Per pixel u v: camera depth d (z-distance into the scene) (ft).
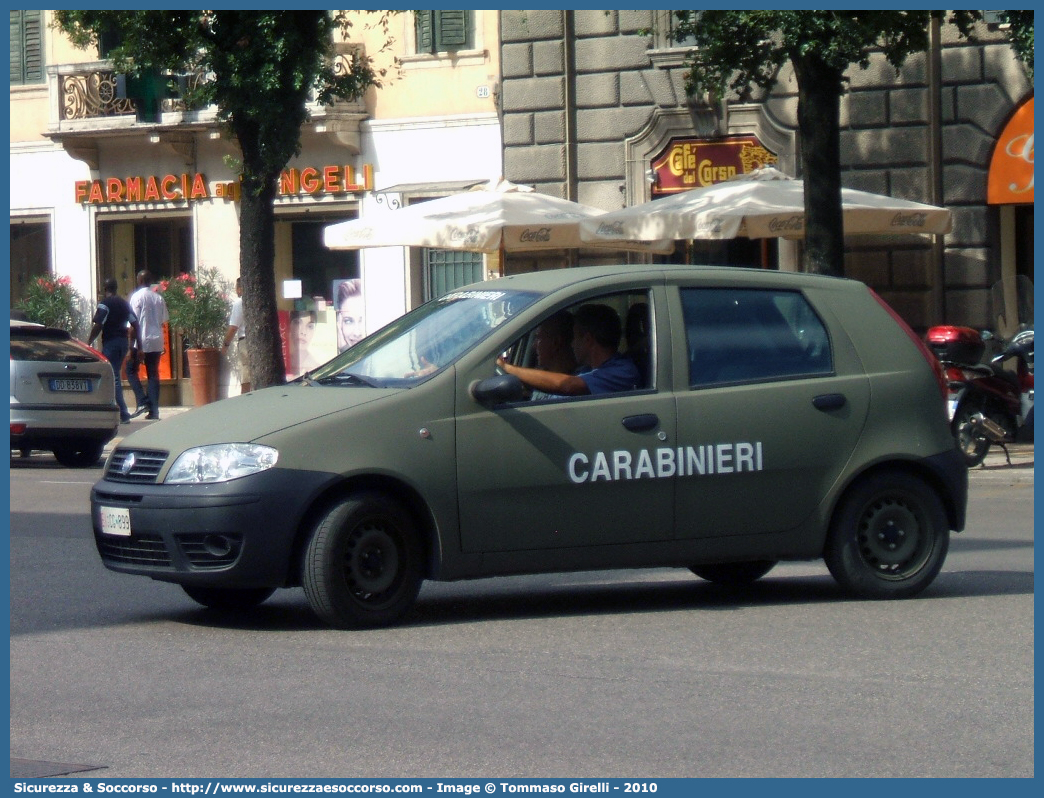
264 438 30.78
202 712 24.81
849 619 32.48
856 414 34.45
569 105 97.40
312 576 31.04
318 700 25.52
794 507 33.96
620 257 97.45
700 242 96.48
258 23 73.05
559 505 32.24
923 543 35.14
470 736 23.09
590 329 33.14
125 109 112.98
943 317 87.20
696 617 33.04
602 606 34.81
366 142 105.70
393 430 31.22
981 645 29.63
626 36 95.66
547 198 79.25
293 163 108.47
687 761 21.68
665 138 94.89
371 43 104.94
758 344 34.24
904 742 22.68
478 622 32.58
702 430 33.24
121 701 25.71
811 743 22.61
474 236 74.38
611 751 22.22
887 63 87.56
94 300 116.98
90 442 76.89
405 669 27.81
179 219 114.73
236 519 30.32
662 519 32.99
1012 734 23.12
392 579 31.68
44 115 118.42
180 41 75.10
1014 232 86.99
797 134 91.25
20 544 47.26
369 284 106.83
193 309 109.09
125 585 38.86
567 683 26.58
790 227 71.20
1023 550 44.21
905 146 87.45
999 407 67.46
